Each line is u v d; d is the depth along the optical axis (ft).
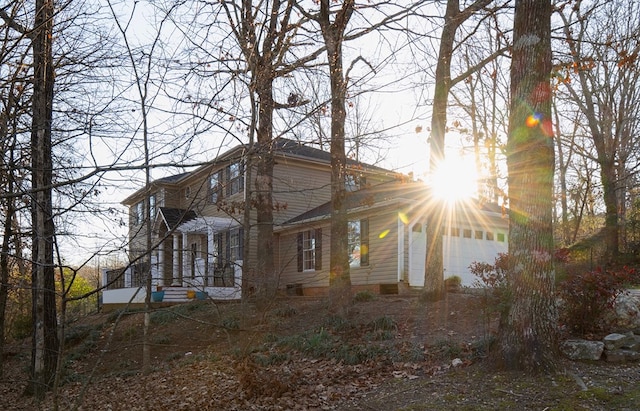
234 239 65.10
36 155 25.62
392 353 29.63
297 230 69.05
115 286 72.49
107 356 47.29
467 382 22.97
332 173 36.01
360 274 61.26
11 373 44.60
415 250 57.77
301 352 34.17
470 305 36.94
